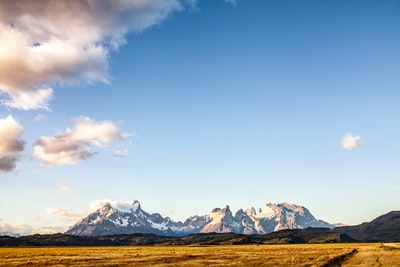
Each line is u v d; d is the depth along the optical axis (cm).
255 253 12225
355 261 8294
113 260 8775
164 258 9519
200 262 8212
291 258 9256
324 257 9319
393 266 6925
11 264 7606
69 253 13000
